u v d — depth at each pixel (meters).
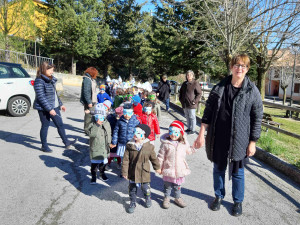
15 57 14.99
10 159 4.52
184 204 3.27
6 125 6.85
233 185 3.16
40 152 4.99
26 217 2.88
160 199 3.48
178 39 18.22
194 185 3.96
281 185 4.08
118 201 3.37
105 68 37.91
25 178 3.85
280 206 3.41
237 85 2.93
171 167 3.18
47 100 4.81
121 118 4.04
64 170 4.26
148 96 6.08
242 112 2.82
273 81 47.56
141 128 3.06
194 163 4.93
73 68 29.08
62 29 25.98
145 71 42.00
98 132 3.71
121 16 35.03
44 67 4.71
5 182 3.67
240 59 2.80
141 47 32.47
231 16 8.03
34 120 7.68
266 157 5.06
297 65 21.44
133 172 3.09
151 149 3.10
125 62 37.47
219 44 9.54
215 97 2.98
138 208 3.21
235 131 2.85
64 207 3.14
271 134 8.34
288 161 4.80
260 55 10.26
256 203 3.47
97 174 4.25
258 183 4.12
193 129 7.28
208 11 8.36
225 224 2.94
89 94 5.73
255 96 2.82
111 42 35.06
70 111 9.77
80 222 2.84
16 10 16.42
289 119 17.06
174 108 12.42
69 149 5.30
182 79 37.84
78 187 3.71
